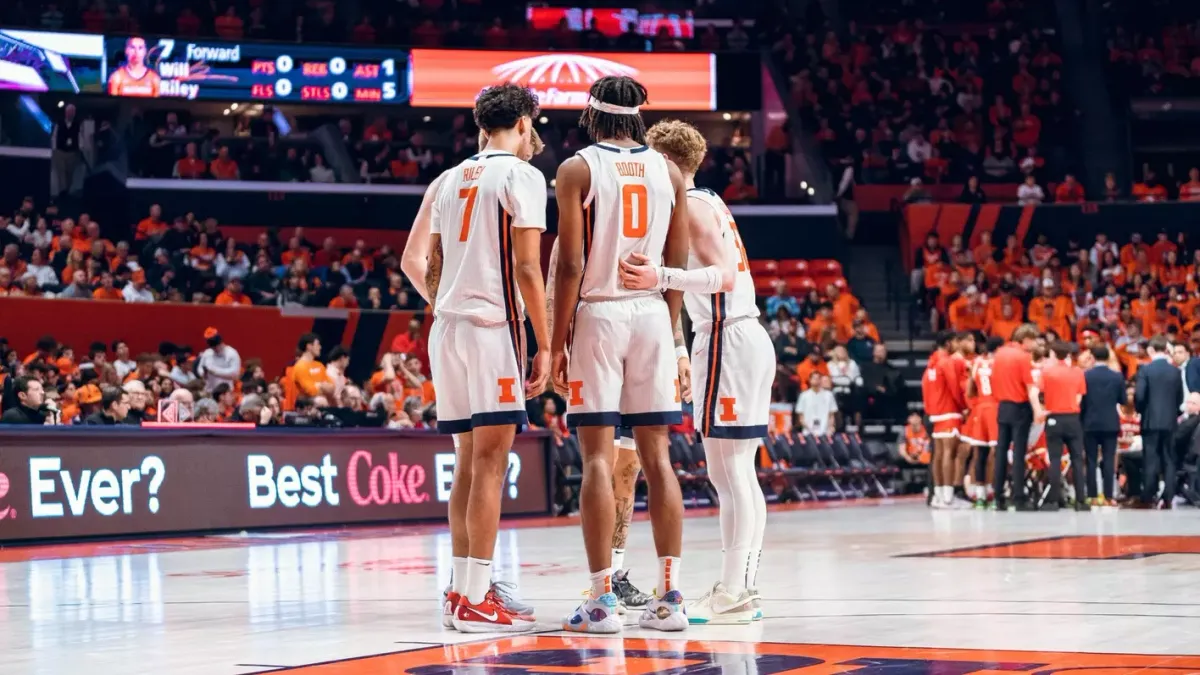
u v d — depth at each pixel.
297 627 4.67
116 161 21.94
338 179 23.31
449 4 27.02
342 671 3.59
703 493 16.14
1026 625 4.33
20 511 9.45
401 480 12.26
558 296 4.59
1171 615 4.57
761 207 23.77
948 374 14.02
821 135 25.88
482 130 4.97
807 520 11.81
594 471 4.55
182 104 23.86
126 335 16.39
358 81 23.30
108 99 23.19
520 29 25.52
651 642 4.17
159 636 4.45
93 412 12.22
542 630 4.56
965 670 3.41
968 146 26.45
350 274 19.94
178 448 10.51
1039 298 21.70
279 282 18.56
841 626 4.45
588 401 4.59
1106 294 21.83
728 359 4.94
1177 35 28.09
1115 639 3.96
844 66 27.53
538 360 4.59
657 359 4.64
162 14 23.83
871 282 24.38
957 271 22.67
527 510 13.01
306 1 25.98
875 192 25.44
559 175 4.60
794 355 19.42
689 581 6.30
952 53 27.89
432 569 7.23
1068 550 7.73
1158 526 10.28
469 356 4.68
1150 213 23.66
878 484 18.34
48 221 19.58
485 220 4.69
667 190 4.71
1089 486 13.77
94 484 9.93
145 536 10.20
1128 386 15.88
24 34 21.05
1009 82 27.38
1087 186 26.06
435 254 5.11
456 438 4.89
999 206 23.92
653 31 27.62
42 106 22.73
